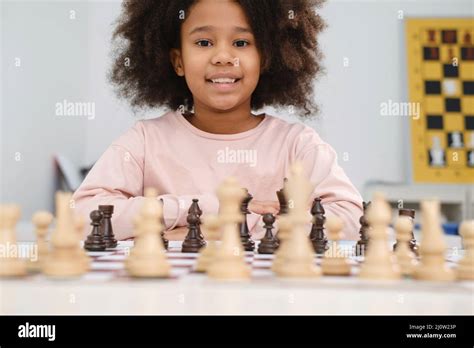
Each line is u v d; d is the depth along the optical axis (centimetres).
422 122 483
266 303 80
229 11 179
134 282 86
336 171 182
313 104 230
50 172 450
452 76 487
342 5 486
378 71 489
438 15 491
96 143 490
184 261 119
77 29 479
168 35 205
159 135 193
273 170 189
